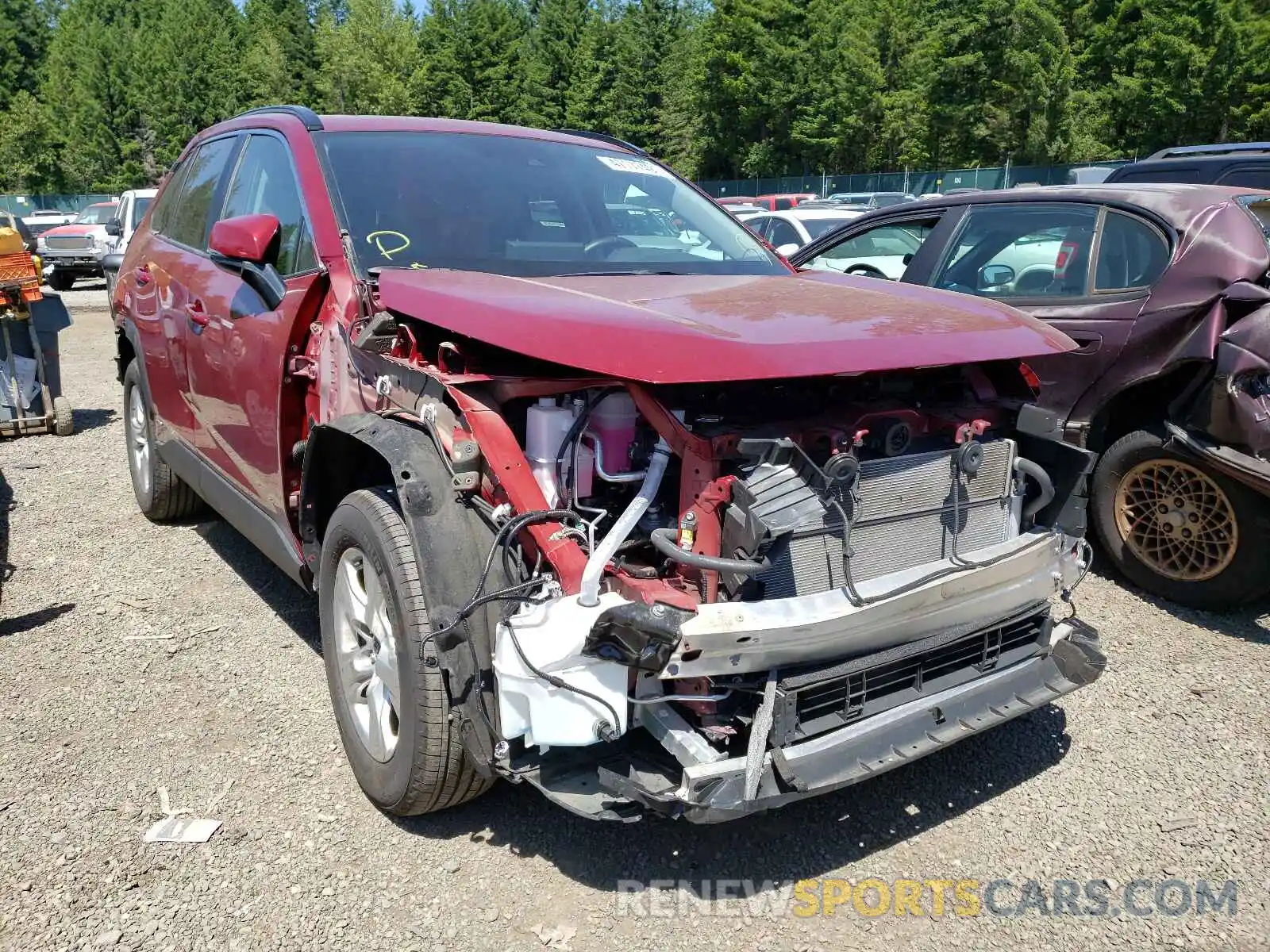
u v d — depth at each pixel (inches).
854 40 1998.0
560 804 95.5
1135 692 154.7
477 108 2701.8
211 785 125.0
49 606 179.5
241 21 3722.9
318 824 117.6
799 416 106.3
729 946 100.3
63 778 126.0
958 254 229.5
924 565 107.5
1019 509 121.5
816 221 540.7
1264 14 1465.3
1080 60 1603.1
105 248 894.4
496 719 99.3
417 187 146.9
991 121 1683.1
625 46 2608.3
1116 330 186.7
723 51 2219.5
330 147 149.6
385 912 103.7
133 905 103.7
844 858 114.7
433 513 102.7
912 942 101.8
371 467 129.5
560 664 90.7
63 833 115.1
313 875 108.8
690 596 98.0
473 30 2664.9
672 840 116.6
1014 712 112.8
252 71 2977.4
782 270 160.7
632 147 184.7
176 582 190.5
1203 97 1425.9
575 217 154.3
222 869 109.5
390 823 118.2
